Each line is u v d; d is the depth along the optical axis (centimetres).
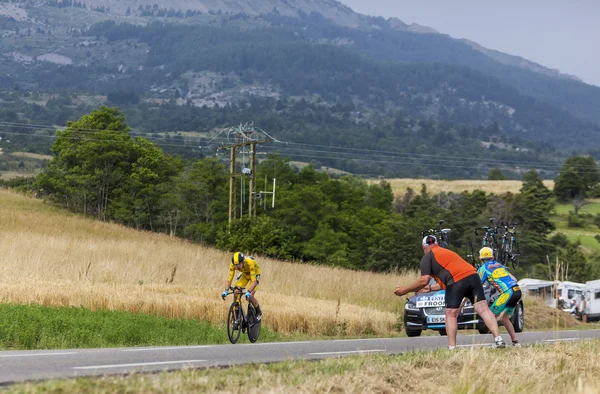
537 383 1316
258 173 13788
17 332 2098
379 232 11638
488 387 1255
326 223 11644
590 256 11981
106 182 12975
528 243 12244
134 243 6331
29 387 990
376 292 4900
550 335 3044
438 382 1312
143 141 13650
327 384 1149
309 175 14212
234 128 9825
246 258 2294
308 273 5469
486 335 2925
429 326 2961
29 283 3384
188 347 1919
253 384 1123
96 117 13375
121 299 3059
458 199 16812
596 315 6912
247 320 2309
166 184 13025
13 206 11462
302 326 3256
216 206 12681
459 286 1802
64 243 5612
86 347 2122
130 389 1007
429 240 1842
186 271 4850
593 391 1225
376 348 2138
